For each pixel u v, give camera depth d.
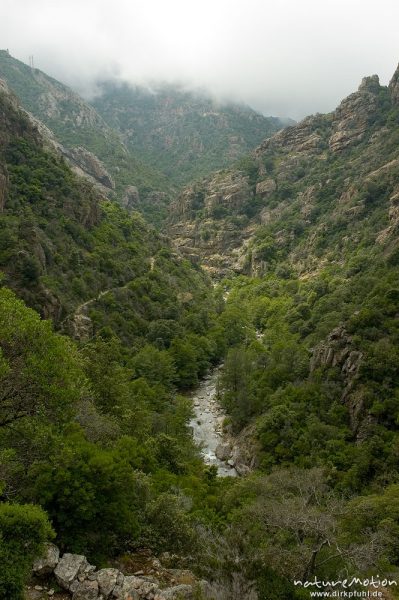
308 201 147.50
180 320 86.06
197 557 18.08
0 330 18.47
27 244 57.47
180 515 20.70
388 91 164.75
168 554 18.59
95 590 14.22
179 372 71.75
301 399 49.53
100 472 17.28
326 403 46.91
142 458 29.16
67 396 19.28
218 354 84.88
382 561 21.05
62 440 18.95
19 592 12.82
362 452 38.41
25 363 18.86
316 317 78.06
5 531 13.27
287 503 23.88
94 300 68.50
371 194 118.44
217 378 73.69
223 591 15.16
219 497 35.22
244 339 89.31
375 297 56.28
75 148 197.38
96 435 25.61
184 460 41.09
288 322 89.19
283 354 62.66
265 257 139.75
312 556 17.80
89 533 16.62
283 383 56.97
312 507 24.80
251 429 52.50
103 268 78.31
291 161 179.62
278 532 21.27
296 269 123.56
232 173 195.25
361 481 36.38
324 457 40.69
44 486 16.48
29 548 13.46
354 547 20.53
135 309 77.94
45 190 77.25
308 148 180.00
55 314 55.00
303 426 46.00
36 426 18.22
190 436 51.72
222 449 52.94
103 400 37.66
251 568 16.72
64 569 14.77
